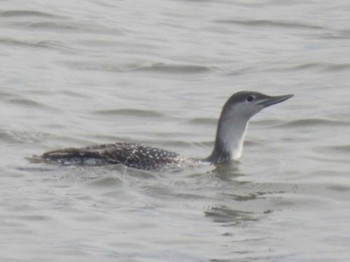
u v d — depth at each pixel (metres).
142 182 16.67
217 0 27.77
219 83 22.50
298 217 15.89
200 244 14.89
